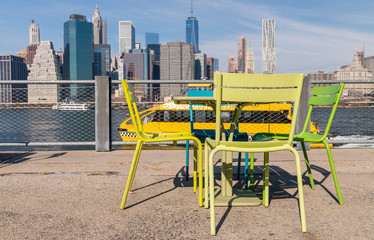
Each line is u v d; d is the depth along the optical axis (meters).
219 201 2.47
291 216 2.19
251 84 1.99
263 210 2.32
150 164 4.02
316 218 2.15
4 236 1.86
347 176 3.35
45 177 3.33
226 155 2.61
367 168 3.72
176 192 2.80
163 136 2.55
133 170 2.40
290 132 2.01
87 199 2.59
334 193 2.74
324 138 2.55
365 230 1.94
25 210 2.32
